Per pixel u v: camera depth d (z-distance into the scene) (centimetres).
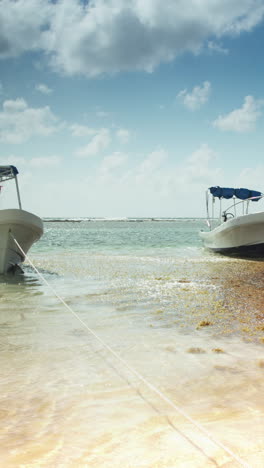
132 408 246
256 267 1082
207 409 243
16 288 738
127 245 2069
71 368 323
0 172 999
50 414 238
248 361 336
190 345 385
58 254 1517
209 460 182
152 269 1034
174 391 273
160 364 331
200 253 1569
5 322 479
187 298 634
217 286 755
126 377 302
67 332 436
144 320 491
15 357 350
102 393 271
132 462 181
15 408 246
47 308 562
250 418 229
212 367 322
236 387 279
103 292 692
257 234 1275
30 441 204
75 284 784
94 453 190
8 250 937
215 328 449
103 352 365
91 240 2558
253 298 633
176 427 219
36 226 988
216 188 1588
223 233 1395
